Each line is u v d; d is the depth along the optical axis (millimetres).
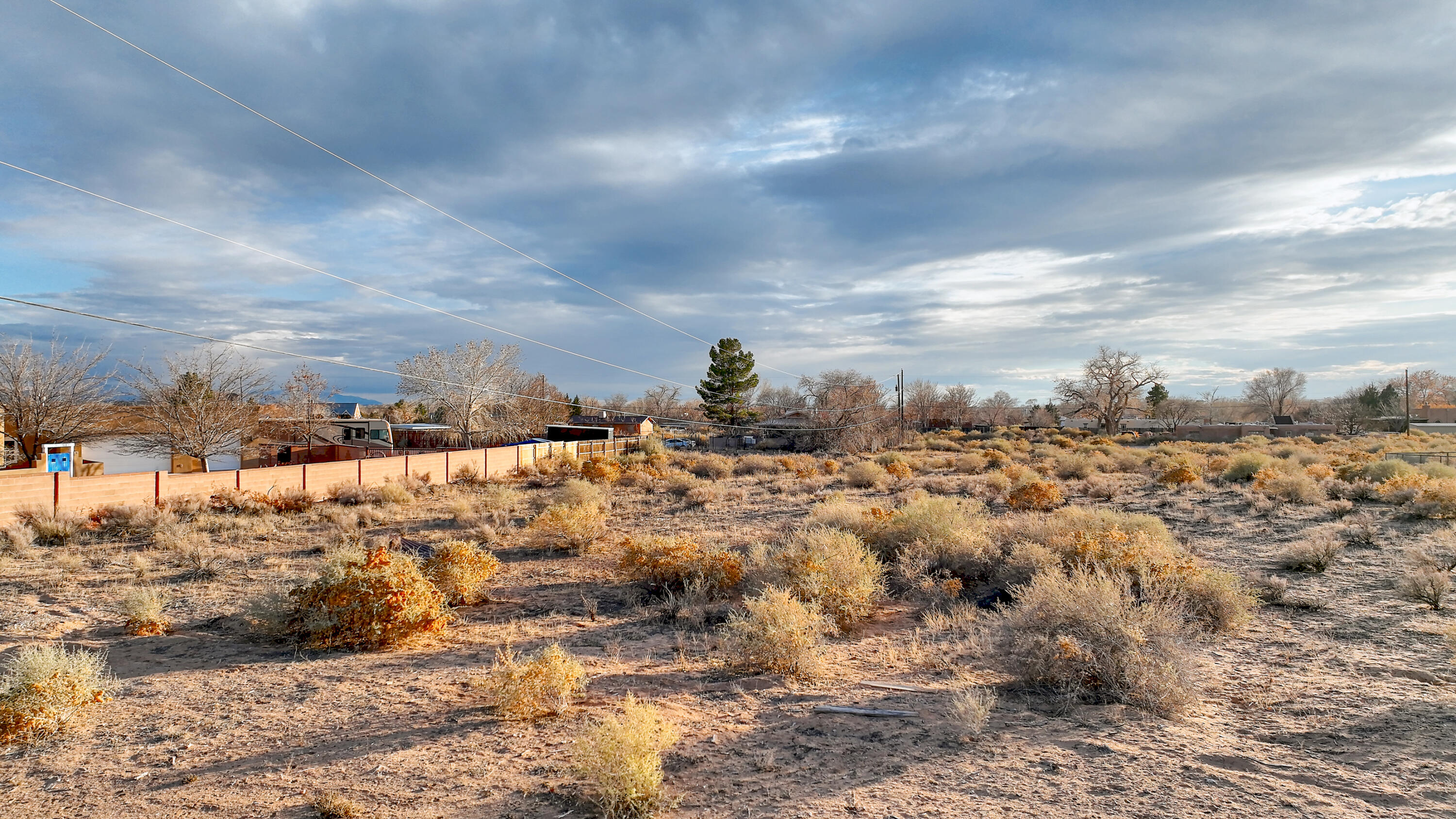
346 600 8750
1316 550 11508
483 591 11742
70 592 11875
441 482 33469
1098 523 13039
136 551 15875
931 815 4078
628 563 11953
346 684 7184
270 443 49906
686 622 9570
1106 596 6277
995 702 5965
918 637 8438
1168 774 4480
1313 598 9578
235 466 45812
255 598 9688
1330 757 4711
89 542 16953
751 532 17094
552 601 11133
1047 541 11820
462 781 4801
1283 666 6879
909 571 11180
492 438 58344
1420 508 15648
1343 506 16688
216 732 5918
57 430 33969
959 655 7562
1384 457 32750
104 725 6129
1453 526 13859
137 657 8375
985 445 56812
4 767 5316
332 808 4352
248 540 17203
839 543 10594
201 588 12266
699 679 7086
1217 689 6273
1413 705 5605
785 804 4301
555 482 33250
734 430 79938
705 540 16234
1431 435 66500
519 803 4430
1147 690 5734
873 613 9805
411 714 6230
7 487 18562
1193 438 85125
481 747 5391
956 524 12820
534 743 5422
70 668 6449
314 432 53500
